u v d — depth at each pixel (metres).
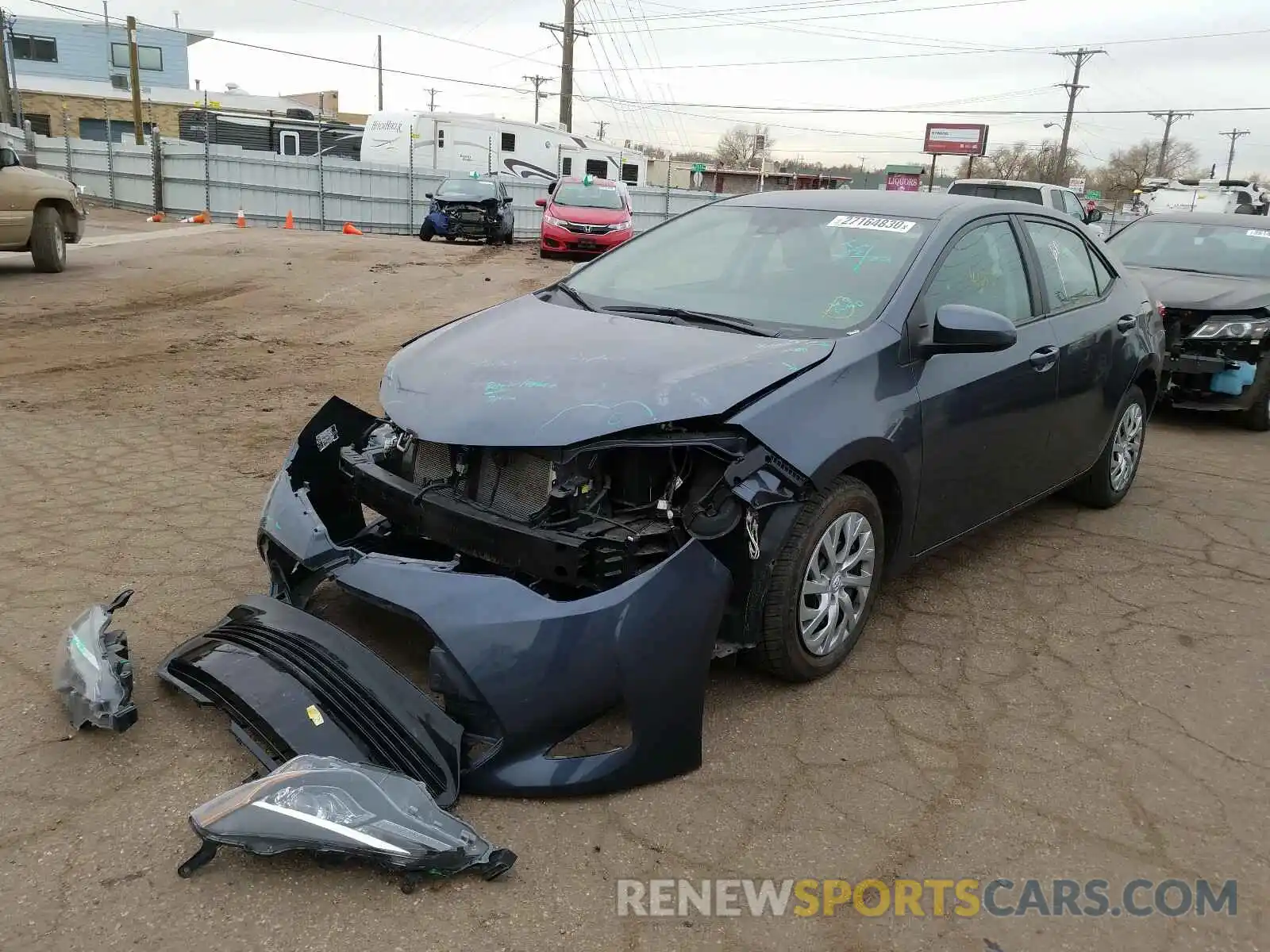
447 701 2.84
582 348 3.43
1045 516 5.50
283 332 10.28
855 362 3.44
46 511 4.81
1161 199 28.64
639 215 31.86
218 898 2.40
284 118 37.50
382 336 10.29
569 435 2.94
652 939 2.35
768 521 3.15
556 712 2.77
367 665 2.95
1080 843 2.78
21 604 3.82
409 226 28.56
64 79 45.88
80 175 28.75
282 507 3.46
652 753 2.86
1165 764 3.18
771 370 3.24
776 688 3.51
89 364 8.29
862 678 3.62
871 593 3.65
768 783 2.96
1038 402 4.41
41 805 2.70
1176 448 7.29
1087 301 5.03
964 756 3.16
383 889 2.46
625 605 2.79
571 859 2.60
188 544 4.46
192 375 8.05
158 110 45.12
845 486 3.37
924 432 3.66
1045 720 3.40
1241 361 7.59
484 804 2.78
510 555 2.97
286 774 2.52
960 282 4.05
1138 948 2.41
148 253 16.20
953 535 4.12
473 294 13.32
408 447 3.45
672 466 3.04
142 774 2.84
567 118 41.94
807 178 54.25
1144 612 4.31
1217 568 4.84
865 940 2.39
